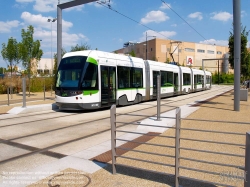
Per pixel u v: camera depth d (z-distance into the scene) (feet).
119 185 13.26
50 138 24.58
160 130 26.27
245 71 77.25
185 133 24.99
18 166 16.70
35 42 78.48
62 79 43.62
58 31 52.49
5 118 36.99
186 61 266.36
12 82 91.86
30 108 43.29
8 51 80.84
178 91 81.46
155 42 238.07
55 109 47.93
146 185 13.19
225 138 22.76
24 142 23.12
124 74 50.60
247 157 10.32
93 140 23.54
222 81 250.37
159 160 16.88
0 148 21.24
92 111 44.70
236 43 40.27
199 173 14.70
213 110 41.63
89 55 43.11
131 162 16.62
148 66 60.23
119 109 46.14
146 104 55.47
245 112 39.04
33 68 84.12
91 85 42.50
